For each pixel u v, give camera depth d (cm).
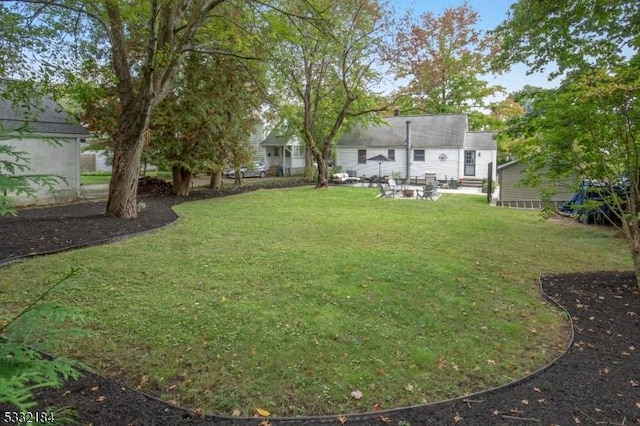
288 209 1322
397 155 2830
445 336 406
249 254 693
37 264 593
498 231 987
